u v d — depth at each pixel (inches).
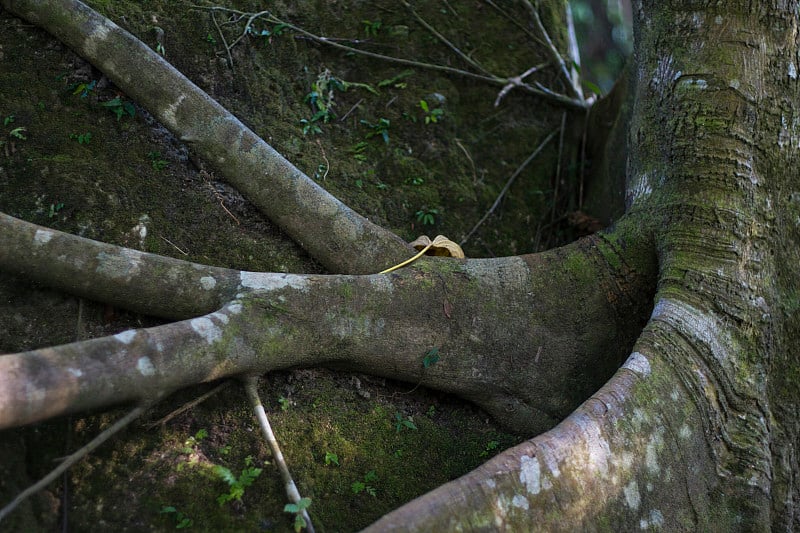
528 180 213.5
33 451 121.1
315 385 143.3
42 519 115.4
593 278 155.4
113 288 131.6
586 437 121.1
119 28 160.1
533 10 234.8
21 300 133.0
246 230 157.4
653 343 135.4
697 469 131.0
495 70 225.1
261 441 131.0
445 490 111.4
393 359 142.8
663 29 153.8
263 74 190.1
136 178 154.4
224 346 126.0
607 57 392.5
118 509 118.5
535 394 151.1
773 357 146.1
